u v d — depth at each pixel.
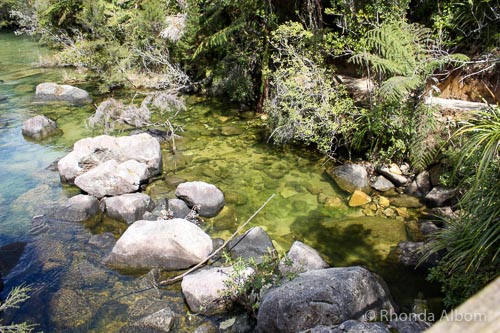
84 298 3.46
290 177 5.46
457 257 2.94
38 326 3.18
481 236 2.74
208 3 8.55
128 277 3.71
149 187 5.31
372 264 3.71
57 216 4.63
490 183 2.75
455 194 4.29
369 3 5.42
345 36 6.09
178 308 3.33
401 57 4.66
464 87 5.45
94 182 4.99
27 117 8.02
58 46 13.28
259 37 7.20
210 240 4.03
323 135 5.78
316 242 4.09
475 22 5.38
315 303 2.71
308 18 6.42
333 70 6.05
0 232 4.38
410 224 4.23
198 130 7.16
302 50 6.05
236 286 3.29
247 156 6.13
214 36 7.44
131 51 9.77
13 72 11.37
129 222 4.54
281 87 5.98
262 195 5.05
